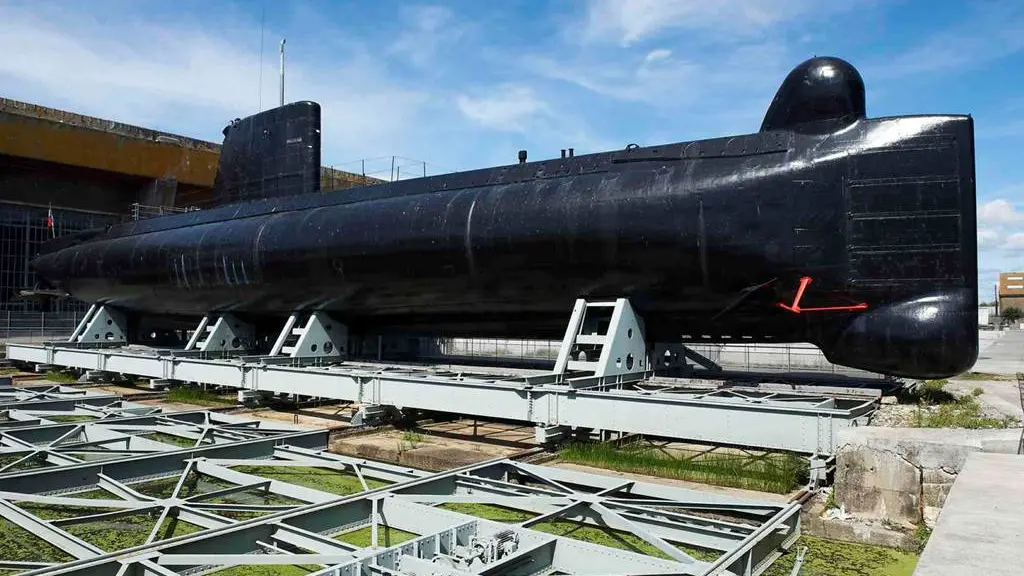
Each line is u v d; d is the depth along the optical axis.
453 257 13.76
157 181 42.59
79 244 25.41
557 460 10.51
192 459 8.71
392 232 14.52
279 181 19.06
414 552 5.62
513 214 13.00
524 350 30.92
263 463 9.43
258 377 15.20
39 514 7.66
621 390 11.20
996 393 16.22
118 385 19.77
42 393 14.87
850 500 7.23
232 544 5.97
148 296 21.50
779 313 11.66
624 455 10.08
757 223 11.01
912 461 6.92
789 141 11.21
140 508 6.87
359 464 8.91
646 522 6.59
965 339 10.03
